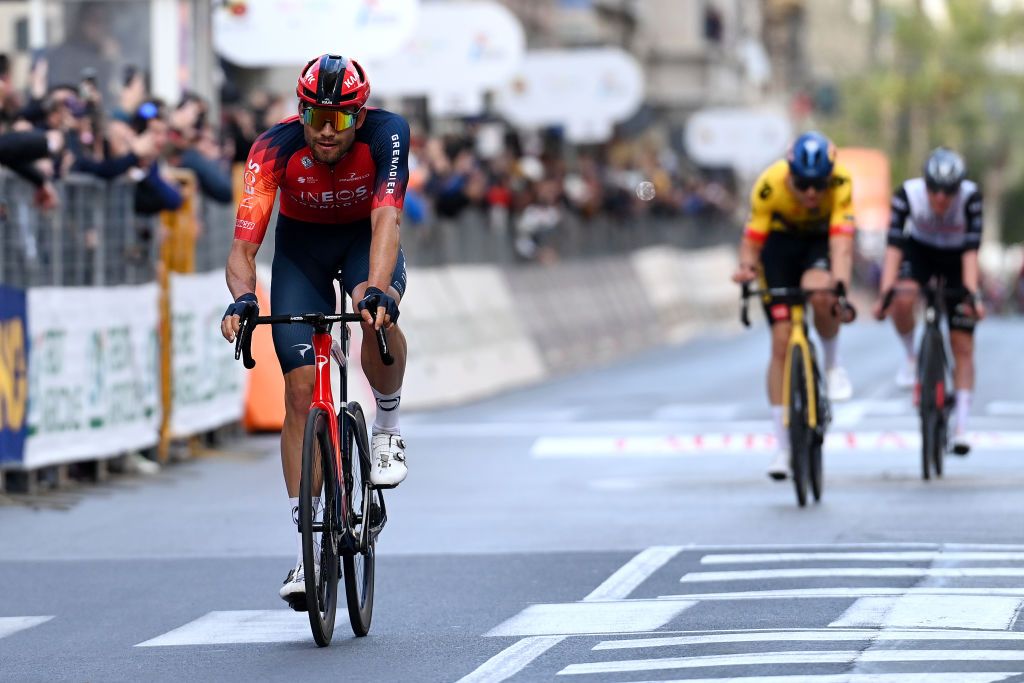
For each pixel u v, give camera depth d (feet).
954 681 54.13
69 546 90.43
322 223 65.41
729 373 217.56
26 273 105.60
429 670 58.59
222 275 139.64
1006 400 162.91
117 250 118.93
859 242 565.94
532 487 111.55
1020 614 65.26
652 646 61.21
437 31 219.61
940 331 109.81
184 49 152.56
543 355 229.45
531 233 243.60
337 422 63.31
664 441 137.80
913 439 133.69
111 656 63.31
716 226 386.52
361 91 61.41
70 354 110.83
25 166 103.40
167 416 125.39
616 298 283.38
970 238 109.29
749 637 62.08
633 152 378.94
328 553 62.49
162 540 92.07
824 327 101.04
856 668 56.34
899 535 86.12
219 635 66.64
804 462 98.07
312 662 60.64
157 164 119.24
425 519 97.35
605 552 83.56
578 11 401.29
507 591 74.02
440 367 187.32
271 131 63.72
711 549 83.41
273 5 170.19
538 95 290.56
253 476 120.78
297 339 63.52
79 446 111.96
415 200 185.57
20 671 61.11
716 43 502.79
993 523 89.66
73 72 150.61
